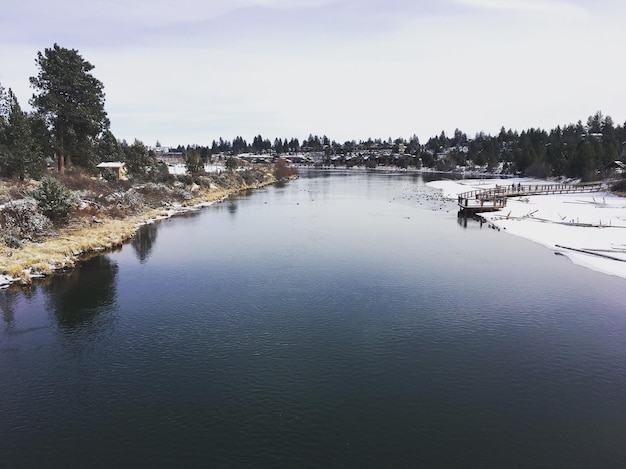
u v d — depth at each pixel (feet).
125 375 64.39
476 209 206.08
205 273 110.93
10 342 74.02
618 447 49.75
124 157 296.10
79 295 95.30
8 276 102.37
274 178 460.96
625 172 284.82
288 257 126.11
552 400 58.70
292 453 48.75
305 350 71.87
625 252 128.16
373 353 70.95
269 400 58.44
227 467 46.73
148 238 151.33
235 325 81.00
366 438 51.19
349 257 126.11
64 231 140.36
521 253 130.72
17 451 49.11
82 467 46.78
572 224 169.27
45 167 198.08
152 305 90.27
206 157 586.04
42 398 58.85
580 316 85.05
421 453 48.75
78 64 202.49
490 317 84.74
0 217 126.62
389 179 474.08
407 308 88.99
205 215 203.31
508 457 48.16
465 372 65.46
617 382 63.05
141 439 51.11
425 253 130.82
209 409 56.54
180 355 70.13
